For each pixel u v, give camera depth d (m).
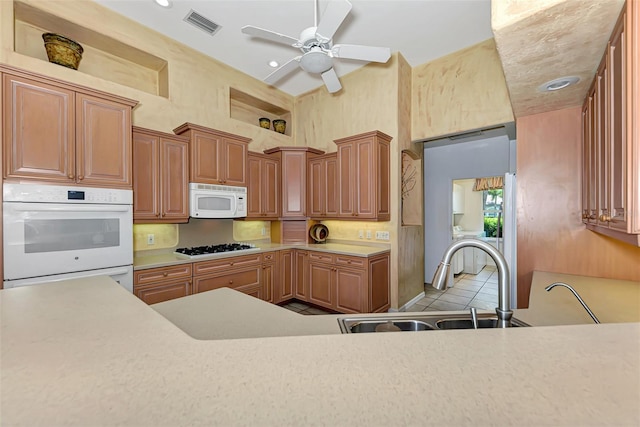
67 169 2.10
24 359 0.57
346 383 0.49
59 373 0.52
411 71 3.90
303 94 4.65
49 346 0.63
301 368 0.54
